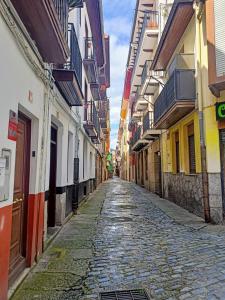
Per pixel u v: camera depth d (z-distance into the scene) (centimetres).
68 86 684
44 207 548
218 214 800
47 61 534
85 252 534
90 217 946
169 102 1055
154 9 1703
